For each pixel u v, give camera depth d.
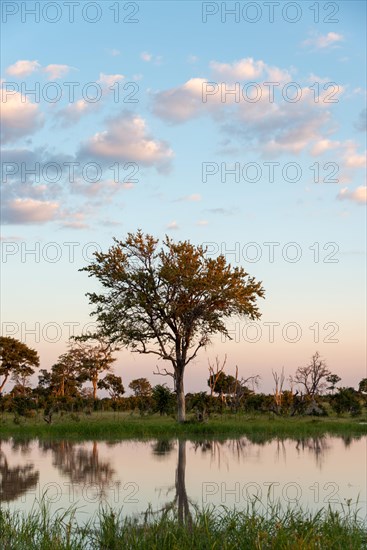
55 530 10.23
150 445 29.45
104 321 46.19
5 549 9.57
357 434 36.66
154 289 45.69
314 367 65.06
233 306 45.66
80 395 88.19
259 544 9.05
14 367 84.75
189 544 9.37
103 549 9.80
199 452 25.86
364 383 82.69
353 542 9.36
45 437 34.09
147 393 90.94
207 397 61.53
